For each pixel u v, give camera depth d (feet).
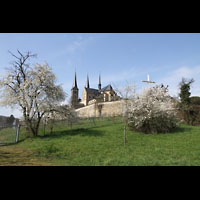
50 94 61.77
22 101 57.67
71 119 72.54
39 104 60.34
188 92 88.48
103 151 34.91
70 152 34.42
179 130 58.85
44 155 31.53
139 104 59.88
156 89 73.15
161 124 56.44
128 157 29.17
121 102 70.90
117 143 42.32
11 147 40.63
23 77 61.87
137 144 40.91
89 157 29.99
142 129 57.47
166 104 61.00
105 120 98.53
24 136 58.03
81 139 47.91
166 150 34.24
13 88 60.29
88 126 79.82
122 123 76.59
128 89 70.69
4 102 59.36
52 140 48.01
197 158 28.02
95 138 48.78
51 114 66.85
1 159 25.62
